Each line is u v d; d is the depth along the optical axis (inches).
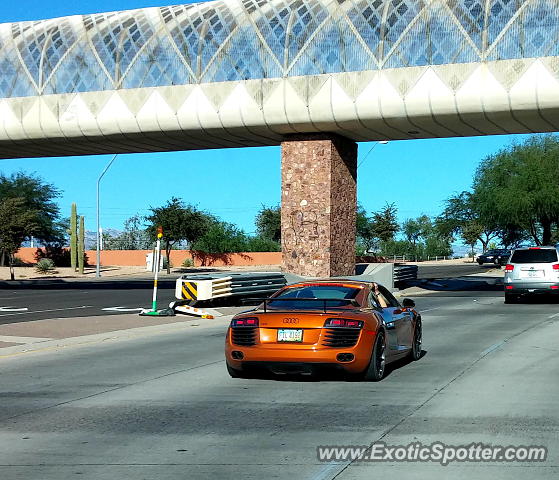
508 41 1138.0
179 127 1295.5
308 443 291.7
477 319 878.4
